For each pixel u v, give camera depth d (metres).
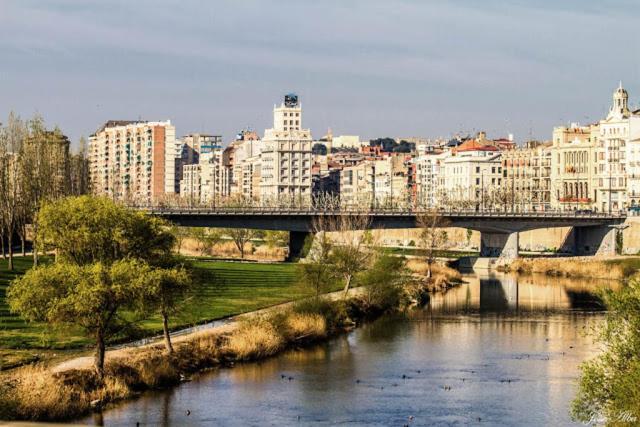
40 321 138.75
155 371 145.62
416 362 167.62
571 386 151.00
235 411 133.75
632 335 106.06
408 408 137.75
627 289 110.94
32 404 124.19
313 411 134.88
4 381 129.00
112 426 124.25
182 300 154.38
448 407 138.38
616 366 105.19
